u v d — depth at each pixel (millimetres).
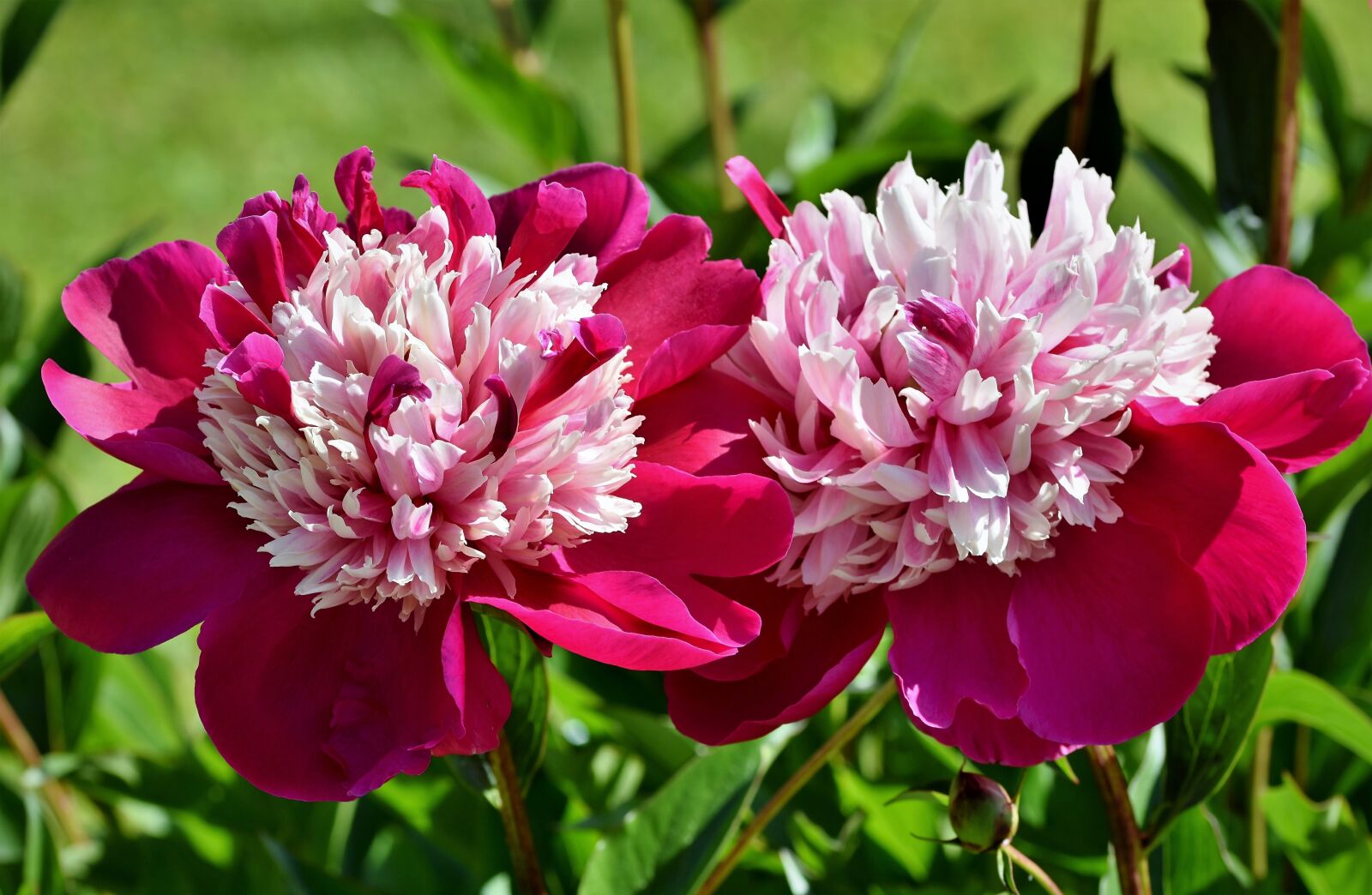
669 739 1081
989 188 899
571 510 865
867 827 1076
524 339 866
